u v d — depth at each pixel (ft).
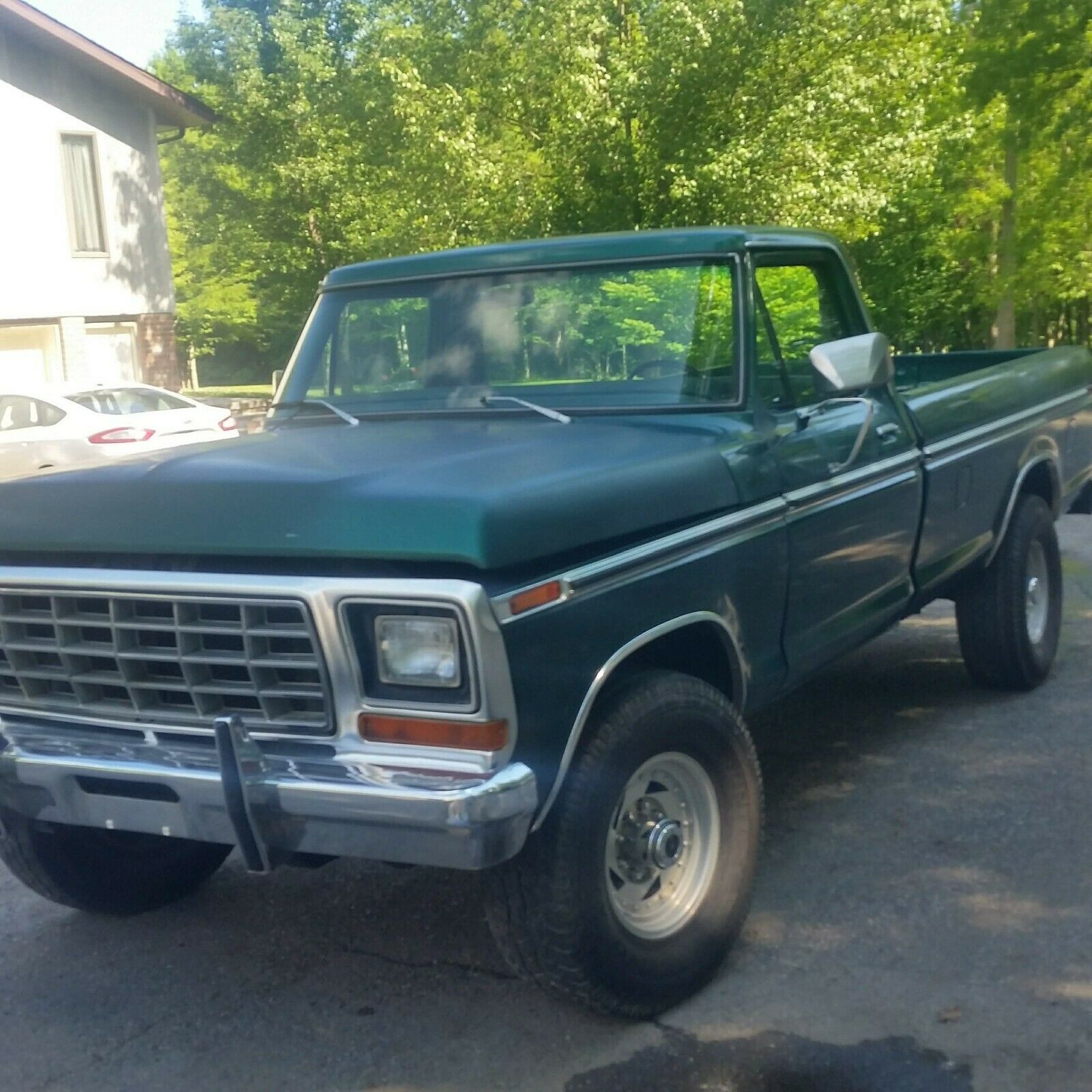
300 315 114.42
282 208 105.70
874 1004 11.90
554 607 10.41
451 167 61.98
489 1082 11.10
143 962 13.71
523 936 10.89
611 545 11.26
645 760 11.37
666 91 59.52
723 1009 11.95
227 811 10.39
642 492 11.52
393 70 63.10
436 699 9.92
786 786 17.57
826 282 16.56
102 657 11.04
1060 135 57.98
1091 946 12.78
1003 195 69.31
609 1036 11.64
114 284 79.10
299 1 103.55
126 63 76.84
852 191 60.23
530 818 10.08
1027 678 20.80
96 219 78.33
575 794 10.78
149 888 14.65
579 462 11.64
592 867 10.89
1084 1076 10.67
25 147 73.97
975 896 13.97
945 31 61.05
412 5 67.15
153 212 81.41
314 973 13.29
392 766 10.05
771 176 59.72
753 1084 10.78
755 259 14.70
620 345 14.61
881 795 17.01
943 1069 10.85
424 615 9.82
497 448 12.30
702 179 58.90
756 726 20.16
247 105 100.17
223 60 103.81
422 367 15.56
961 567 18.58
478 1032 11.94
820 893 14.19
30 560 11.43
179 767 10.69
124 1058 11.85
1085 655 23.16
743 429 13.67
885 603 16.39
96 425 51.37
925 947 12.92
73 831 13.71
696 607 12.19
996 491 19.49
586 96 59.88
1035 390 21.33
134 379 81.76
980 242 74.54
